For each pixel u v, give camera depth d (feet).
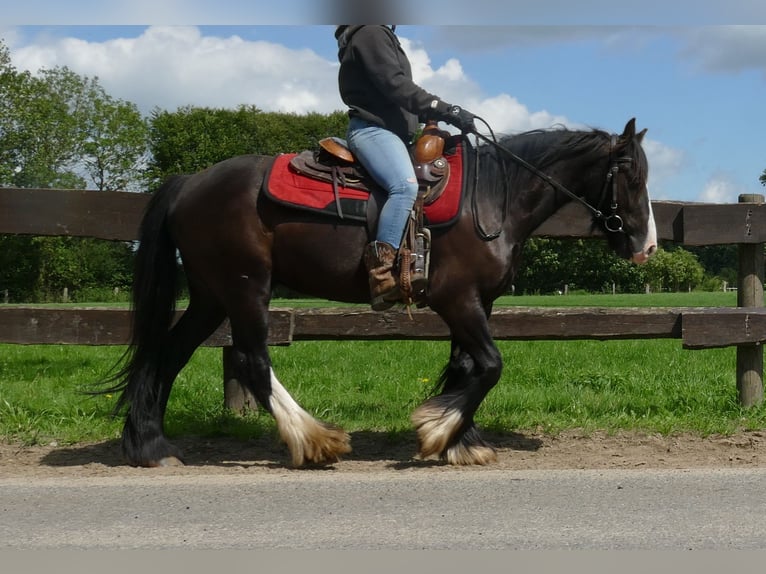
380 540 12.14
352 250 16.28
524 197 16.83
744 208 22.15
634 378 27.71
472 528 12.66
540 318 21.71
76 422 20.81
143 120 196.03
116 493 14.62
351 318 21.77
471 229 16.17
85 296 160.66
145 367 17.19
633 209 16.94
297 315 21.80
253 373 16.60
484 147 16.97
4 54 146.20
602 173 16.94
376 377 28.86
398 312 21.72
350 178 16.40
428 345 39.99
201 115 202.28
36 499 14.26
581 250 160.97
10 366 33.37
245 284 16.49
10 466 17.11
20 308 21.38
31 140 155.33
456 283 16.24
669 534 12.37
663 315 21.84
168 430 20.08
